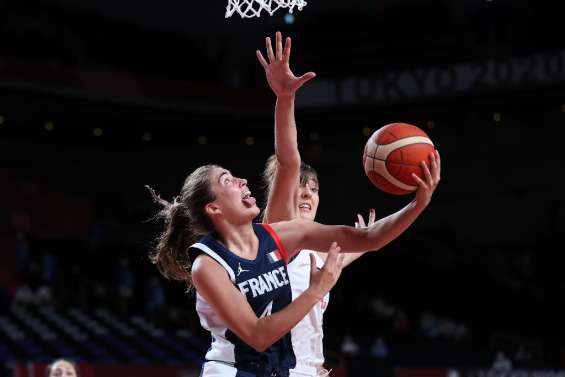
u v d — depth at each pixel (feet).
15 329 55.72
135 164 81.61
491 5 72.49
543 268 78.07
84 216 77.66
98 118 74.79
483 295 78.95
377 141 10.71
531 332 75.61
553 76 68.59
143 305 68.95
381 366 55.06
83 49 75.97
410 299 80.28
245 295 10.28
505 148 79.36
